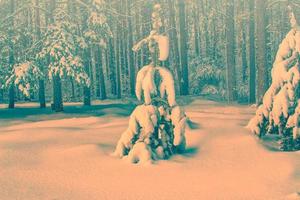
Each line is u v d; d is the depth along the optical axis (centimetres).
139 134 1188
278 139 1348
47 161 1179
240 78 4031
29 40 2719
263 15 2155
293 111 1268
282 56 1302
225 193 892
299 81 1260
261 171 1039
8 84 2472
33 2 2761
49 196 897
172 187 944
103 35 2872
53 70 2386
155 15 1251
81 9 2931
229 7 3067
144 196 889
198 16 4891
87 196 896
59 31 2400
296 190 895
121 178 1018
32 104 3128
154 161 1131
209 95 3478
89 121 1950
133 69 3747
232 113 2161
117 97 3528
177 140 1191
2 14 3219
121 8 3822
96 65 3734
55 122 1973
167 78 1219
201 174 1034
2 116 2373
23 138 1468
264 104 1341
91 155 1217
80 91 3994
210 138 1343
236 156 1174
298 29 1291
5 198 885
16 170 1098
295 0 2578
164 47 1220
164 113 1212
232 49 3017
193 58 4231
